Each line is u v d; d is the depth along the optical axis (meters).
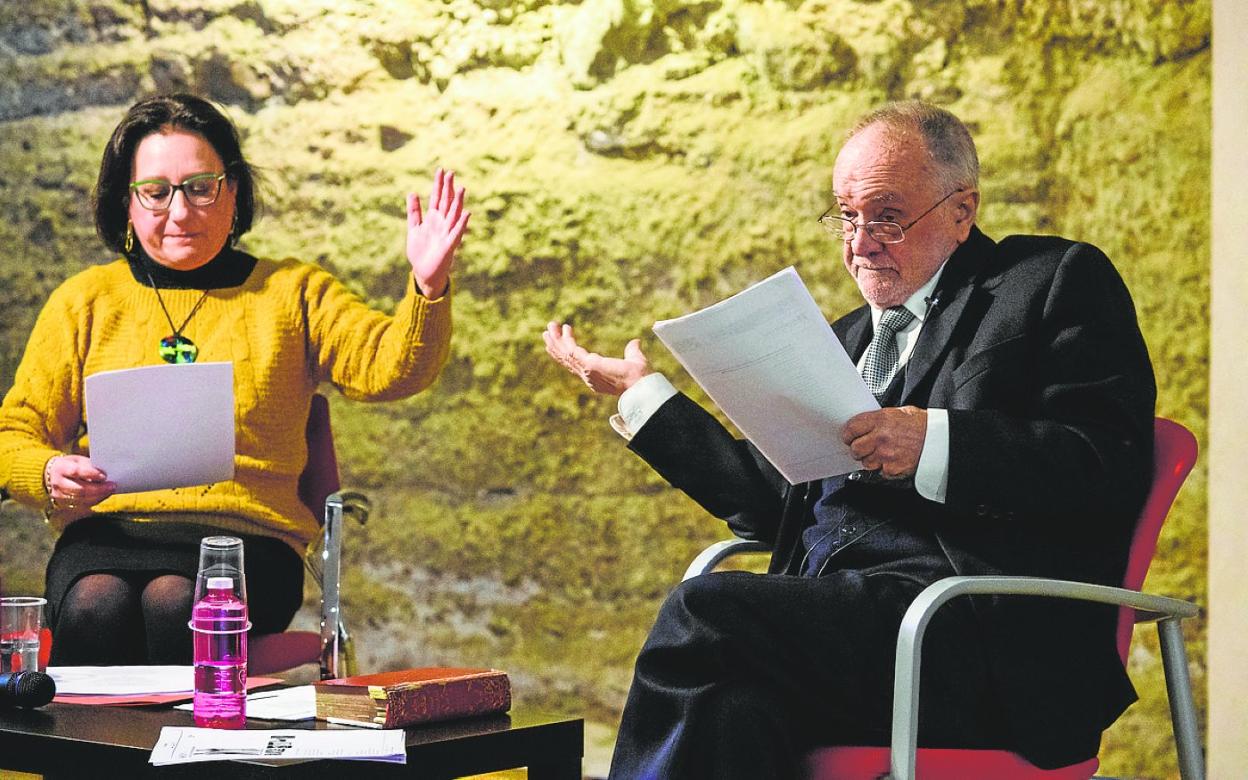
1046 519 2.73
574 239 5.10
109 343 3.88
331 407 5.36
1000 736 2.60
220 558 2.57
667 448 3.08
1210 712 4.14
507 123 5.18
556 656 5.09
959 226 2.95
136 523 3.67
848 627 2.56
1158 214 4.42
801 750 2.56
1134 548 2.72
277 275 3.98
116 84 5.59
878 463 2.62
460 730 2.56
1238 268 4.12
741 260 4.91
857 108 4.77
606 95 5.05
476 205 5.21
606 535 5.04
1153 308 4.43
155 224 3.82
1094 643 2.68
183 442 3.45
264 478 3.80
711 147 4.94
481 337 5.20
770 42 4.86
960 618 2.63
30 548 5.61
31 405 3.84
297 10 5.38
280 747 2.36
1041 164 4.55
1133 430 2.67
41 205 5.67
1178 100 4.39
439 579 5.23
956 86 4.65
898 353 3.00
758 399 2.64
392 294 5.31
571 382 5.09
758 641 2.53
